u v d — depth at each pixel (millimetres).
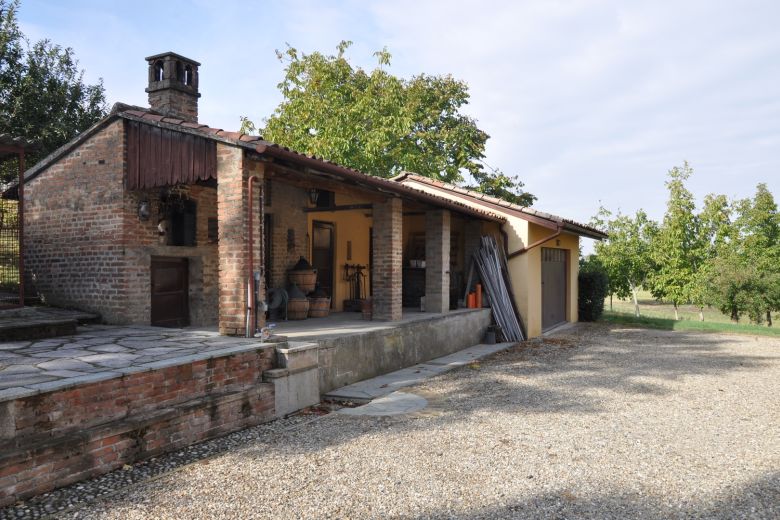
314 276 11586
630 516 3754
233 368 5922
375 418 6359
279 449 5152
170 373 5180
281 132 19688
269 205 11031
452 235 15430
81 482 4270
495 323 13828
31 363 5129
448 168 23172
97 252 8688
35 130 16094
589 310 18938
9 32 16156
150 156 8125
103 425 4512
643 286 22375
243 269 7023
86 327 8133
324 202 12633
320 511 3805
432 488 4215
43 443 4055
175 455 4965
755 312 19219
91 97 18219
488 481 4367
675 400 7336
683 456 5020
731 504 3959
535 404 7086
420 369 9703
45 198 9320
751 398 7465
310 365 6984
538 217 14008
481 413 6594
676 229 20375
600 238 17844
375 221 10680
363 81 22031
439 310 12359
